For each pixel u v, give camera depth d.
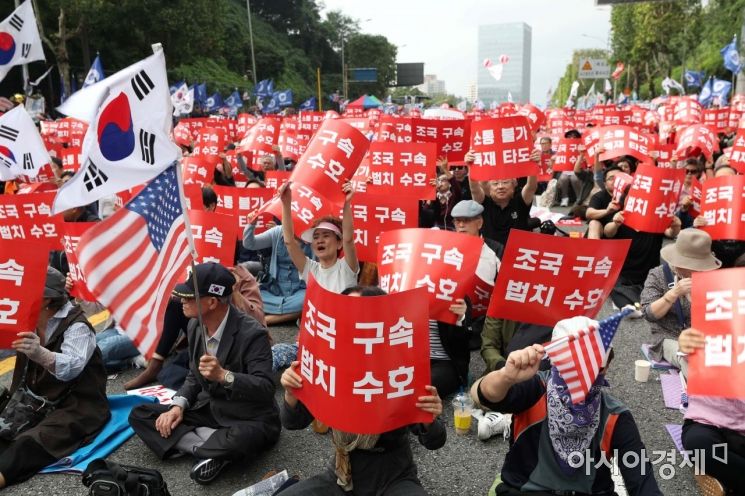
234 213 7.86
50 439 4.35
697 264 4.84
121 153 3.38
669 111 20.31
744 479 3.67
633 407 5.12
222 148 12.70
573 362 2.79
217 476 4.31
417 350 2.97
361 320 2.92
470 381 5.65
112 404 5.02
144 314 3.34
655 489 2.94
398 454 3.21
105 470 3.58
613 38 70.44
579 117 25.34
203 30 39.28
